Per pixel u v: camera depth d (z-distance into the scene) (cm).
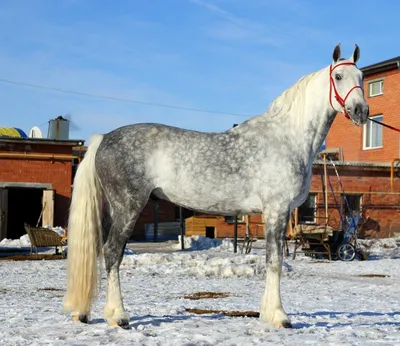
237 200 726
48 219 3098
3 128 3797
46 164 3219
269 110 757
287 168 721
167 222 3616
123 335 634
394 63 3572
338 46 749
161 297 1085
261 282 1443
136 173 705
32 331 670
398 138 3581
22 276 1523
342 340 616
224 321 738
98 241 700
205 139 727
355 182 3444
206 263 1753
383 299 1111
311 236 2380
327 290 1273
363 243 2938
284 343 596
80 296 682
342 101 736
